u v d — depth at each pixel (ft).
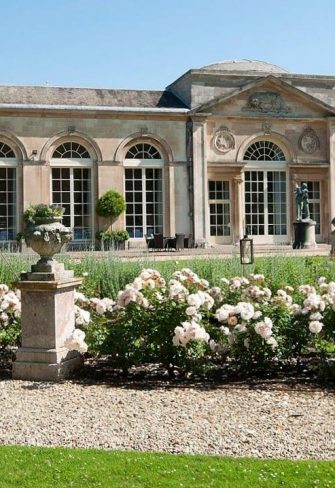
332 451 19.15
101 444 20.08
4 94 102.01
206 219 105.91
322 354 28.12
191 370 28.63
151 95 110.11
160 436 20.65
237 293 32.86
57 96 104.53
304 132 110.93
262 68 124.16
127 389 27.09
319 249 92.53
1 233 100.42
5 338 31.91
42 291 28.96
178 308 29.04
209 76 107.04
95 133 102.06
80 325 31.14
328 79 112.88
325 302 29.58
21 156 99.25
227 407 24.03
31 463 17.92
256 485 16.24
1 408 24.25
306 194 99.14
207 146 106.73
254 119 108.47
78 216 102.99
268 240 111.04
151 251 95.40
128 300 29.43
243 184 108.99
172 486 16.20
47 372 28.76
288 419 22.39
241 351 28.81
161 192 105.70
